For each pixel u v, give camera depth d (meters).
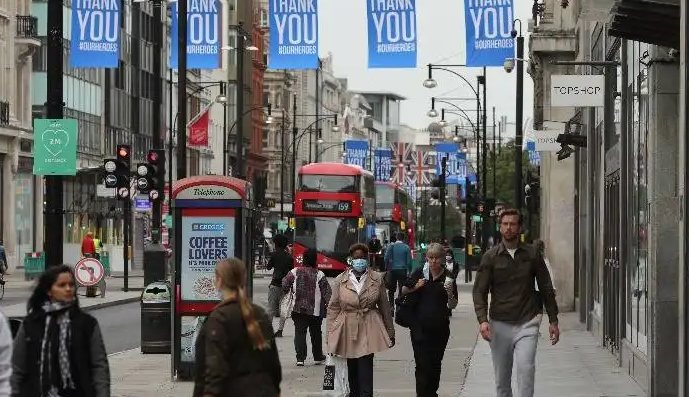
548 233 72.25
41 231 118.38
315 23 61.62
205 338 16.56
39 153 33.56
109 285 94.56
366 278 30.09
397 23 60.12
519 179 83.25
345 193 106.50
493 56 59.28
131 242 133.00
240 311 16.56
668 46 27.61
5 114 109.31
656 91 29.44
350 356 29.91
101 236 132.88
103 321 60.97
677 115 29.41
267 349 16.62
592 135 52.97
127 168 67.12
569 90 44.12
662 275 29.41
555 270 66.00
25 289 87.69
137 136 147.38
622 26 26.34
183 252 34.50
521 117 82.50
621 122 38.12
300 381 35.72
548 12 75.06
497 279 24.78
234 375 16.52
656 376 29.52
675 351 29.52
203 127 107.25
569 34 71.19
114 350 45.84
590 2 25.12
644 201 32.91
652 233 29.64
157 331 42.62
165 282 43.09
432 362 29.56
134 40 146.00
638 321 34.66
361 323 29.97
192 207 34.44
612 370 38.19
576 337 50.50
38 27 119.75
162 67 157.25
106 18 63.94
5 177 110.38
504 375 24.95
